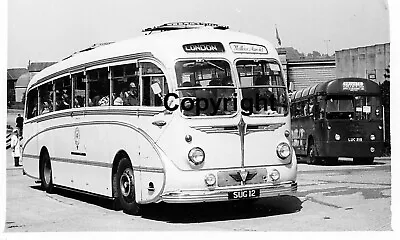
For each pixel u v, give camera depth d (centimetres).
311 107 2342
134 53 1153
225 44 1110
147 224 1094
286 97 1151
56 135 1524
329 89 2241
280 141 1123
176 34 1111
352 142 2233
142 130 1119
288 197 1391
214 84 1083
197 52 1087
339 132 2231
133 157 1146
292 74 2677
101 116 1267
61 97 1491
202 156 1052
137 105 1138
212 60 1090
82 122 1362
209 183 1052
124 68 1186
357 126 2239
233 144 1077
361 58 2538
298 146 2491
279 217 1148
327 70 2661
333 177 1809
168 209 1269
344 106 2241
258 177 1091
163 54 1084
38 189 1716
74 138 1409
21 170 2391
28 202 1434
